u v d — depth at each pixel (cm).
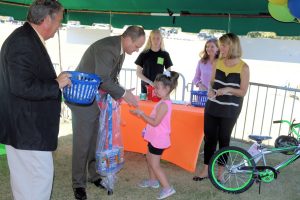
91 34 612
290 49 474
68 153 432
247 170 321
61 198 302
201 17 503
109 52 262
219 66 316
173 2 464
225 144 324
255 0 415
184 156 366
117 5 508
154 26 538
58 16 184
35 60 175
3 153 408
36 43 177
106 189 321
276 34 460
